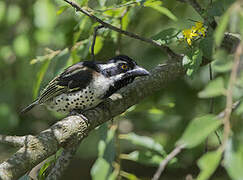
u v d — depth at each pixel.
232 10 4.64
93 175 8.51
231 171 4.13
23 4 12.65
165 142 11.99
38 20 11.41
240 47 4.72
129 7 9.78
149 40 8.67
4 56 12.54
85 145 14.40
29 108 10.51
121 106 9.29
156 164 8.82
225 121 4.38
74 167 14.62
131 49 13.24
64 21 12.40
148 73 9.63
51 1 11.88
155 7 9.30
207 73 12.31
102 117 8.83
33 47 12.53
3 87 12.89
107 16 9.90
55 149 7.44
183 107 12.38
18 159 6.92
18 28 12.67
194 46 8.11
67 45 11.43
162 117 12.96
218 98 12.06
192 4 8.48
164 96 12.48
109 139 8.80
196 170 12.73
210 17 7.91
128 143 14.06
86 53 10.10
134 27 12.28
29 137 7.30
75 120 8.10
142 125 13.39
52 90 9.72
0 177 6.61
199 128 4.38
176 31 8.55
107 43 11.72
